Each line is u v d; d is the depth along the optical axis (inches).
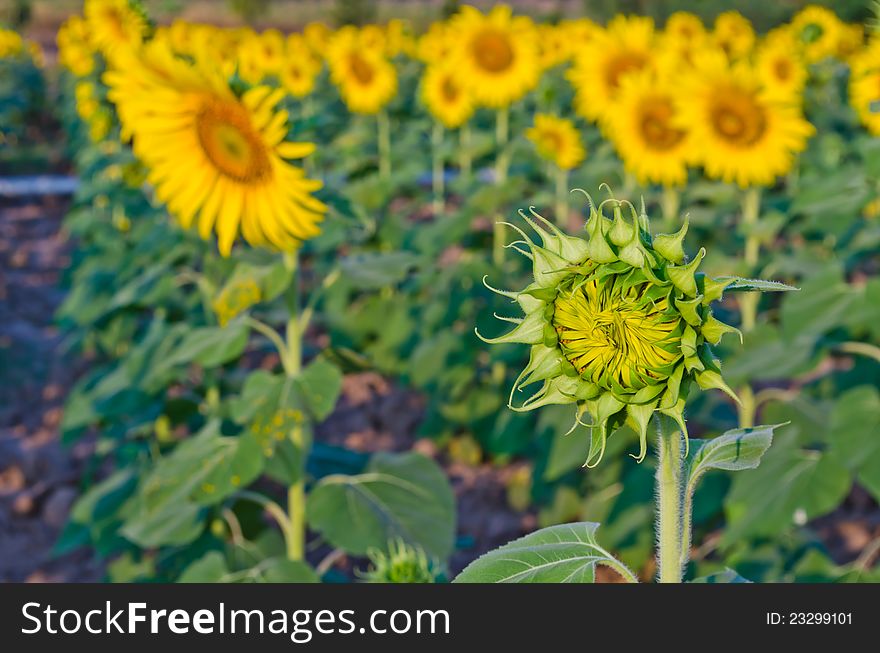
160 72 138.3
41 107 840.3
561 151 293.3
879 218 203.2
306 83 395.2
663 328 58.6
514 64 323.9
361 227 153.2
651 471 204.5
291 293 166.9
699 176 294.4
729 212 248.1
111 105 235.6
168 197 141.3
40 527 264.8
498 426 255.8
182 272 228.1
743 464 68.2
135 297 212.1
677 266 59.5
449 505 166.9
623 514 203.3
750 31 433.7
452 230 284.8
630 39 294.2
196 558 185.9
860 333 205.9
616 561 68.0
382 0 1365.7
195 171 140.4
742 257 237.9
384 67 374.0
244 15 1428.4
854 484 259.6
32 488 284.0
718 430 200.4
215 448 161.6
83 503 210.2
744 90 221.3
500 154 331.3
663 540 68.1
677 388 58.7
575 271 60.5
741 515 177.6
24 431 313.7
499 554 69.3
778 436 188.9
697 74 222.8
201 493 155.0
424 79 350.6
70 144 564.7
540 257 61.4
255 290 156.4
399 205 534.6
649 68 258.7
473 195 289.1
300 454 163.6
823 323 180.7
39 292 439.2
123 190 307.6
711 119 222.8
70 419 226.1
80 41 259.6
